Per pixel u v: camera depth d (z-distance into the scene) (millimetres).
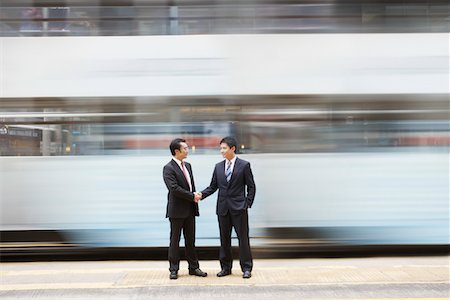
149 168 5430
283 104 5434
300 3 5469
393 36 5465
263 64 5418
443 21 5520
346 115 5453
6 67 5367
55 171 5402
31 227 5367
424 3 5527
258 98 5422
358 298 4008
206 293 4148
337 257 5719
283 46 5430
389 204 5453
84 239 5395
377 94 5449
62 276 4781
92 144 5418
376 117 5469
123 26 5441
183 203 4570
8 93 5355
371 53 5461
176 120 5426
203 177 5430
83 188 5402
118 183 5422
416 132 5477
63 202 5398
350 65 5441
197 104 5430
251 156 5418
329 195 5434
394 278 4590
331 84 5426
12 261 5566
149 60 5418
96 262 5574
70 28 5418
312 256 5723
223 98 5422
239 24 5449
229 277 4668
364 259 5609
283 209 5414
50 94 5375
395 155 5465
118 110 5422
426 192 5477
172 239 4609
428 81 5465
